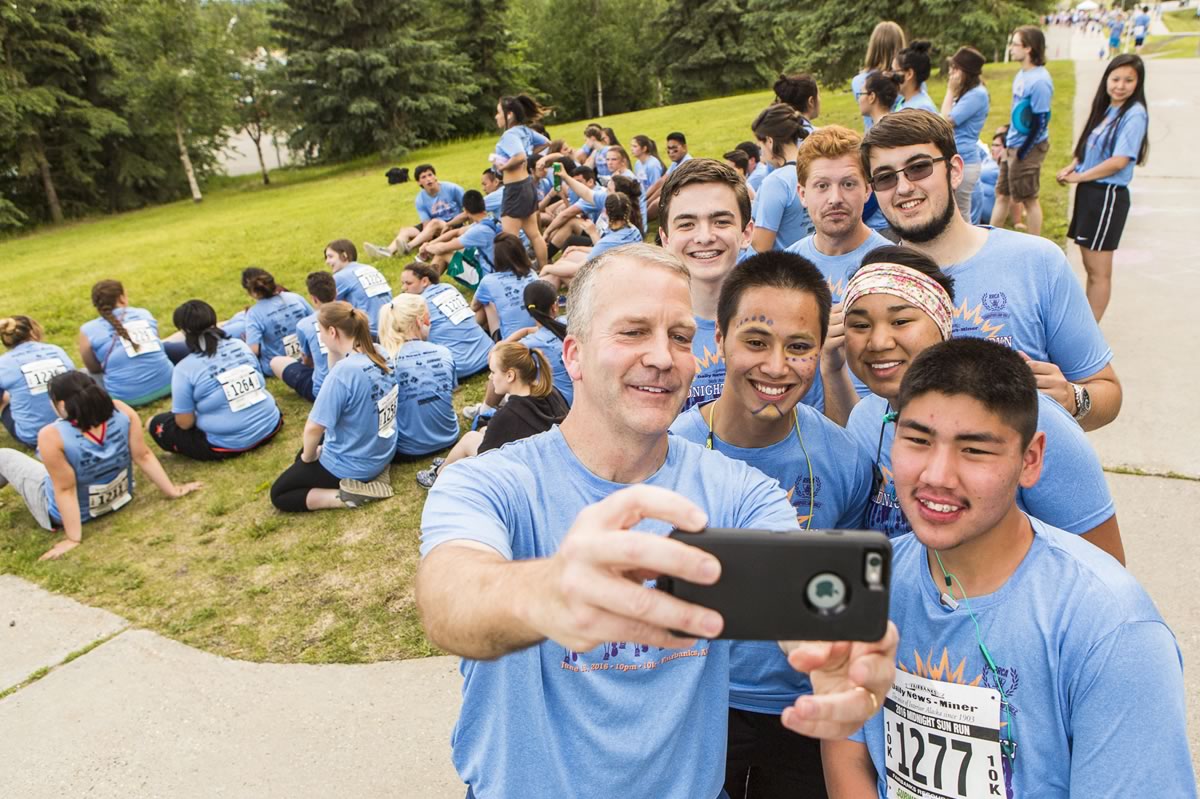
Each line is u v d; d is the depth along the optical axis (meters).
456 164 23.67
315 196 23.78
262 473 6.10
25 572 5.02
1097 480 1.95
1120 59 5.09
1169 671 1.36
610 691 1.50
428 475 5.45
